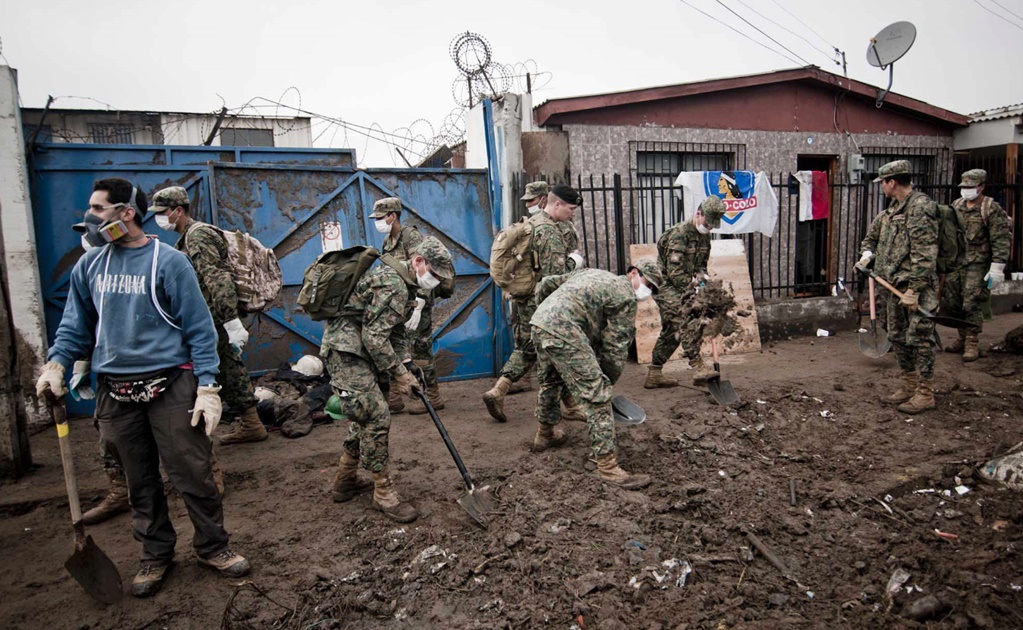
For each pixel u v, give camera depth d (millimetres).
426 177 6633
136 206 2732
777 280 9219
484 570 3061
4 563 3178
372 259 3473
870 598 2891
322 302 3373
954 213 6414
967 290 6723
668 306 5867
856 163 9688
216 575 3025
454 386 6559
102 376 2740
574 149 8109
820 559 3227
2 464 4082
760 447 4645
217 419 2773
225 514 3654
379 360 3381
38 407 5242
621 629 2639
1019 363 6551
